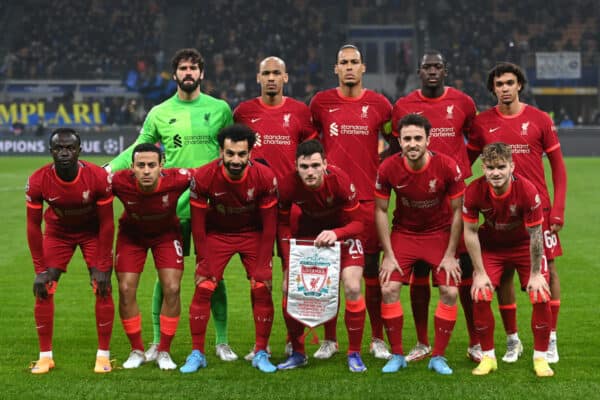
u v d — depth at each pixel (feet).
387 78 164.04
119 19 167.94
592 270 40.83
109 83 151.33
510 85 25.94
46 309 24.18
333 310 24.31
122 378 23.36
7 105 138.82
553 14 172.65
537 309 23.68
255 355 24.93
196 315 24.64
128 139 133.49
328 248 24.34
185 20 171.83
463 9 172.24
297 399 21.31
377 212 25.03
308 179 23.53
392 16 170.40
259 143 27.50
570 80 154.61
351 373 24.09
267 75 27.14
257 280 24.72
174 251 25.12
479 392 21.84
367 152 27.37
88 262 24.97
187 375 23.76
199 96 28.45
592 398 21.25
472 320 25.81
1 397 21.45
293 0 173.06
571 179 93.20
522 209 23.80
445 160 24.40
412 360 25.77
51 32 165.17
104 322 24.26
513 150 26.37
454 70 158.92
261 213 24.73
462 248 25.85
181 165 28.09
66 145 23.00
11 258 44.98
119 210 66.59
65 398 21.39
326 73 161.27
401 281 24.66
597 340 27.66
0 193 80.33
